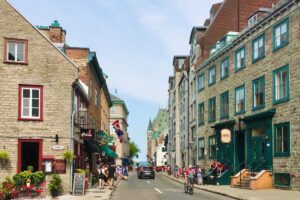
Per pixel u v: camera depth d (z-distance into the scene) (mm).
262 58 31609
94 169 42062
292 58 27344
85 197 23969
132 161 147750
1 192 22859
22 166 25656
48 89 25578
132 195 26812
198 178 35875
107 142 46469
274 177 28953
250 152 33188
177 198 24297
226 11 48312
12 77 25094
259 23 31750
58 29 34906
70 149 25469
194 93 50969
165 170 86750
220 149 39594
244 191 27266
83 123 31047
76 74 26078
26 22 25719
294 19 27203
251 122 32812
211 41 48312
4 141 24531
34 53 25625
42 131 25188
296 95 26703
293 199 21484
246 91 34281
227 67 38812
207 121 44375
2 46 25172
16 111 24906
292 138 26953
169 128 83750
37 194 23750
